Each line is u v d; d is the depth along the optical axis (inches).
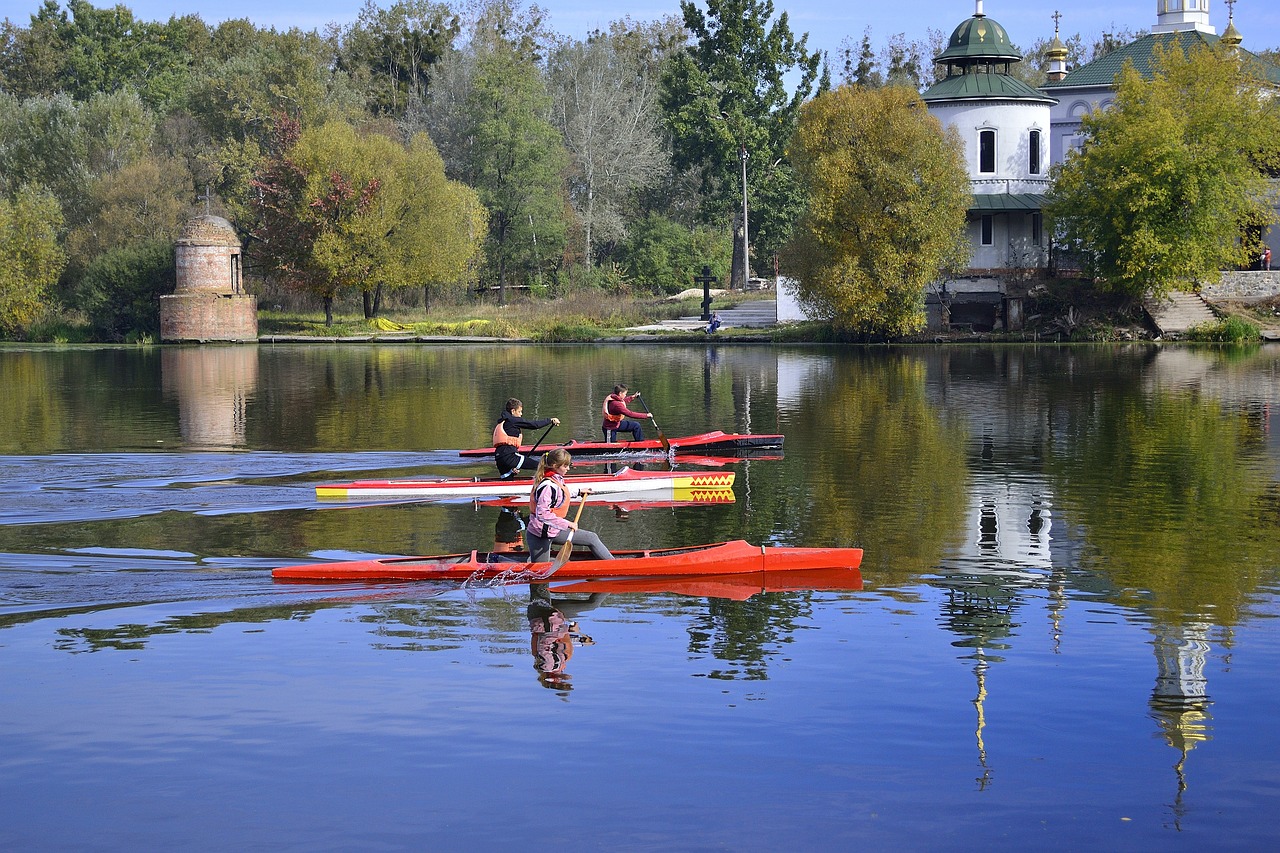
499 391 1390.3
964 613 478.0
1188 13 2630.4
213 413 1172.5
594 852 291.3
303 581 524.4
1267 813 311.1
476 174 3174.2
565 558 527.5
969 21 2394.2
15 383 1537.9
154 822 307.0
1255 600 494.6
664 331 2374.5
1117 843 296.8
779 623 465.4
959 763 338.0
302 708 377.4
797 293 2251.5
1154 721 366.6
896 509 688.4
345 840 297.3
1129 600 495.8
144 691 391.9
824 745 349.4
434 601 496.7
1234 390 1312.7
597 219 3331.7
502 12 3809.1
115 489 744.3
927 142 2016.5
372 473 813.9
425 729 361.1
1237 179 2058.3
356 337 2504.9
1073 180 2102.6
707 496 737.0
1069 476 791.1
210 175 3248.0
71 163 3147.1
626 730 359.9
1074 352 1894.7
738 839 297.3
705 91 3243.1
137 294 2684.5
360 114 3267.7
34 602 490.6
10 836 300.2
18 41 4133.9
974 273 2315.5
